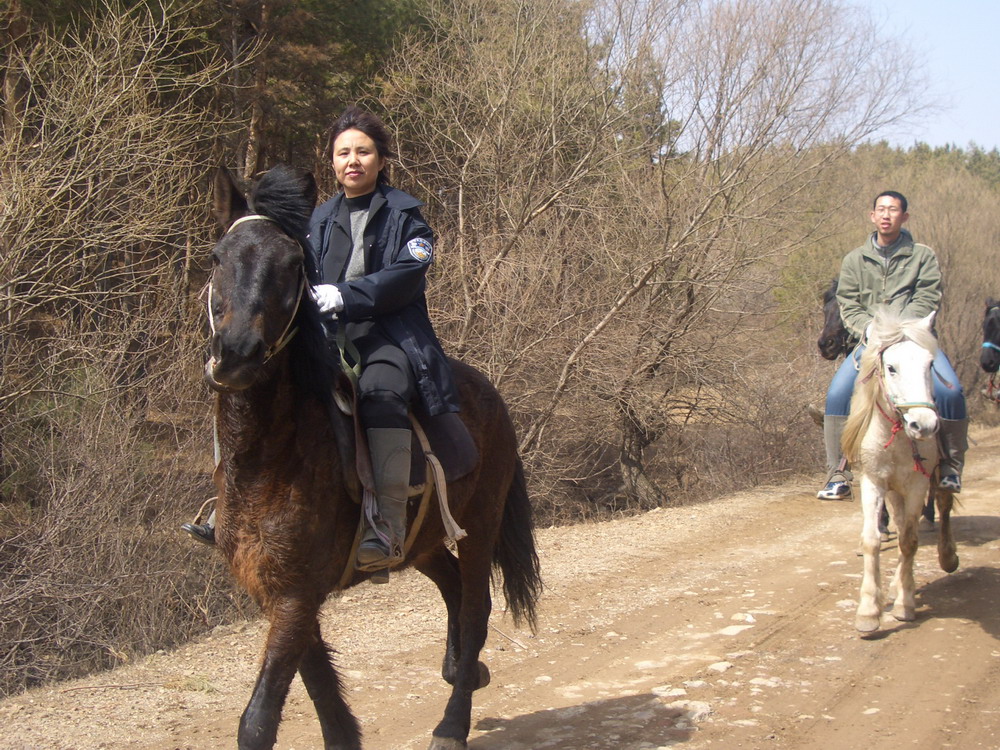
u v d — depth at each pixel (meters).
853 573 7.96
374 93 16.38
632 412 15.24
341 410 3.58
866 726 4.73
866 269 7.31
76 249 9.07
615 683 5.39
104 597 7.92
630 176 14.89
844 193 16.56
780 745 4.49
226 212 3.46
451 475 4.06
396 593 7.26
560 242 14.12
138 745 4.41
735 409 15.89
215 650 5.87
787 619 6.65
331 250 4.02
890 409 6.19
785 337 16.81
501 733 4.65
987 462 15.65
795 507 11.30
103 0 11.58
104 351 8.97
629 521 10.46
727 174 14.35
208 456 9.16
